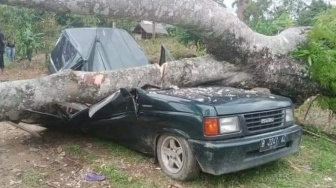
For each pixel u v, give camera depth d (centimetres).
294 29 605
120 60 564
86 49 572
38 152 471
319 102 609
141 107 414
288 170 438
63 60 595
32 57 1554
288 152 414
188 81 517
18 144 502
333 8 617
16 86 432
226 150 352
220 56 536
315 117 704
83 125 504
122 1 379
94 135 518
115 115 450
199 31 487
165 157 407
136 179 398
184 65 514
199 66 524
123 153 466
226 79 550
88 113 467
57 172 414
